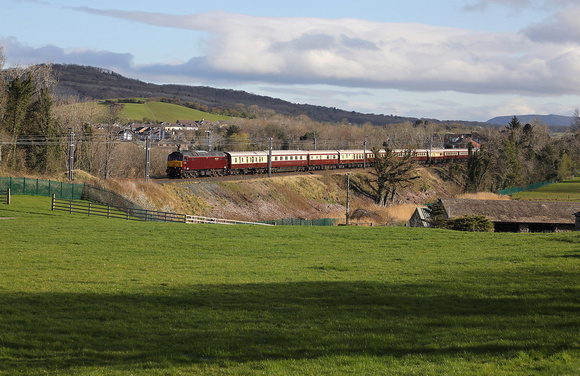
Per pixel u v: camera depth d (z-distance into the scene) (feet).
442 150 455.22
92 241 112.88
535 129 593.01
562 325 46.80
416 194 371.97
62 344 44.96
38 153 262.47
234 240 120.47
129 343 45.32
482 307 55.01
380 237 127.54
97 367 39.27
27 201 181.47
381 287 68.13
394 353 41.27
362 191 343.46
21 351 42.80
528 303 55.72
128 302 60.59
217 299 62.18
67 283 70.54
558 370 34.86
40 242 108.99
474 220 180.86
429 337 45.19
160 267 85.35
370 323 50.57
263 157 306.55
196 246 110.73
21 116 267.59
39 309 56.44
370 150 393.50
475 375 34.94
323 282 72.18
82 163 304.50
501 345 41.52
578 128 628.69
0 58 276.21
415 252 103.04
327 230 142.51
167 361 40.37
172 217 179.73
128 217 164.35
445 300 59.67
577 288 61.05
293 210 279.49
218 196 250.78
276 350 42.73
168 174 262.88
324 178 336.90
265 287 69.21
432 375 35.27
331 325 50.11
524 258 87.66
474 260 88.89
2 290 65.31
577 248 97.25
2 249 98.84
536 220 202.28
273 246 112.27
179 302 60.90
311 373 36.78
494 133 511.81
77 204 181.27
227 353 42.14
